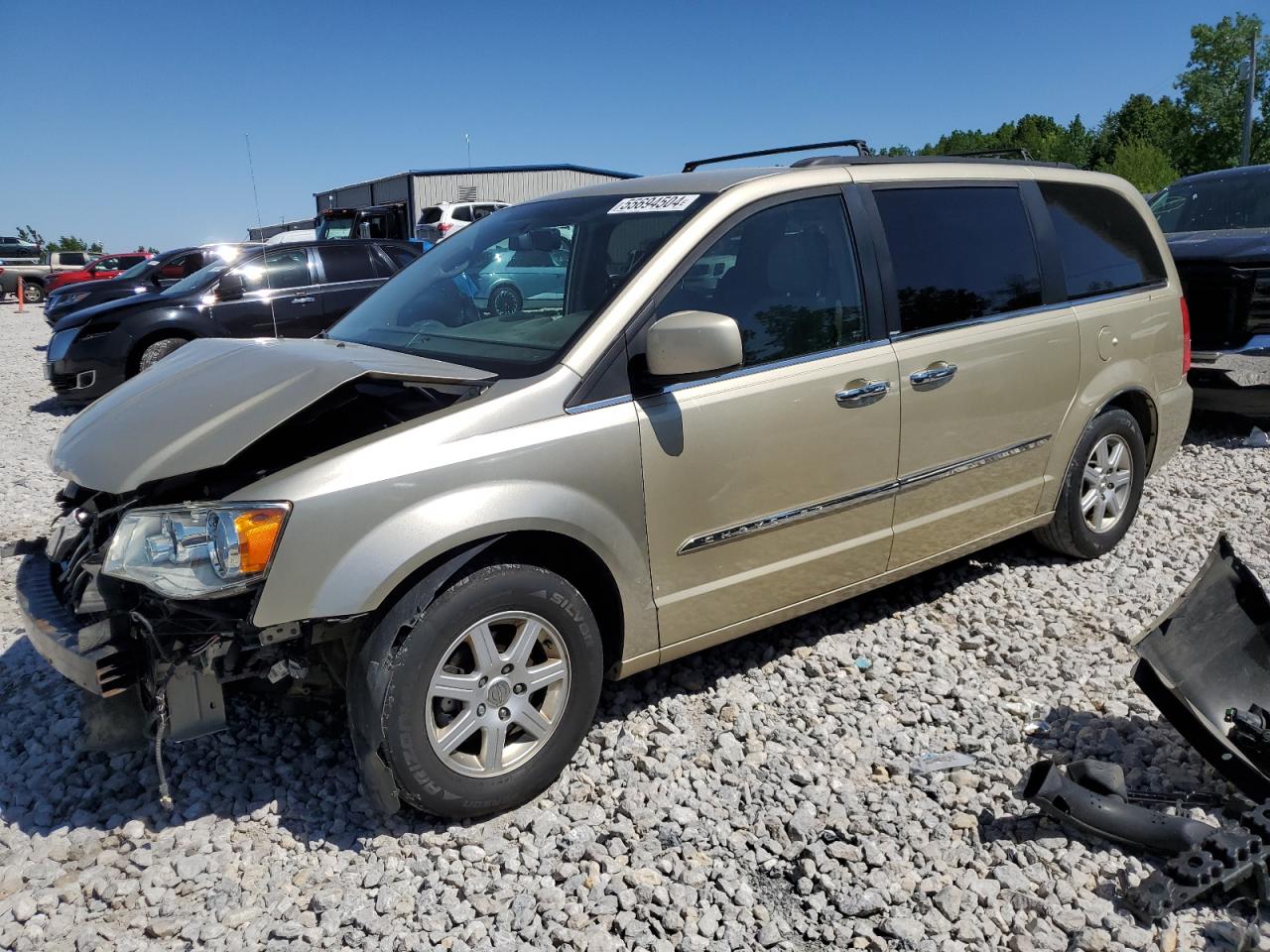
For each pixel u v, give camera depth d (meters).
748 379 3.36
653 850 2.86
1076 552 4.79
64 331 10.60
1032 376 4.26
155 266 17.23
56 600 3.11
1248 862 2.54
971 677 3.80
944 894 2.63
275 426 2.71
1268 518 5.51
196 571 2.66
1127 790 3.03
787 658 3.91
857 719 3.52
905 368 3.76
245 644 2.68
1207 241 7.43
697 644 3.45
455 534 2.78
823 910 2.62
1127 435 4.84
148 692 2.82
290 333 11.22
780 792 3.08
